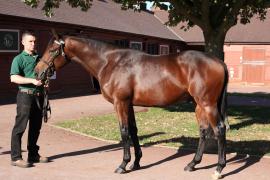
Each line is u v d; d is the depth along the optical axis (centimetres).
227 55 3678
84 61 743
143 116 1502
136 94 710
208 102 683
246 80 3619
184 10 1080
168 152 888
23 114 735
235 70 3656
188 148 927
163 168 757
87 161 800
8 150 875
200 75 679
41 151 880
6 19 1869
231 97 2359
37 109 758
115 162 795
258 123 1366
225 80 695
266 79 3553
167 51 3628
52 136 1048
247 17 1367
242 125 1323
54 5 1106
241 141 1042
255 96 2438
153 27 3575
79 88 2488
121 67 713
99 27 2450
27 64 739
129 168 747
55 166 760
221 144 688
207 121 729
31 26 2061
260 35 3634
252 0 1195
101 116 1449
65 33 770
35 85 728
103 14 2938
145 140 1037
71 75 2408
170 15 1292
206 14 1043
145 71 705
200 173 726
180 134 1134
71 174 711
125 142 716
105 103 1877
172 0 1080
